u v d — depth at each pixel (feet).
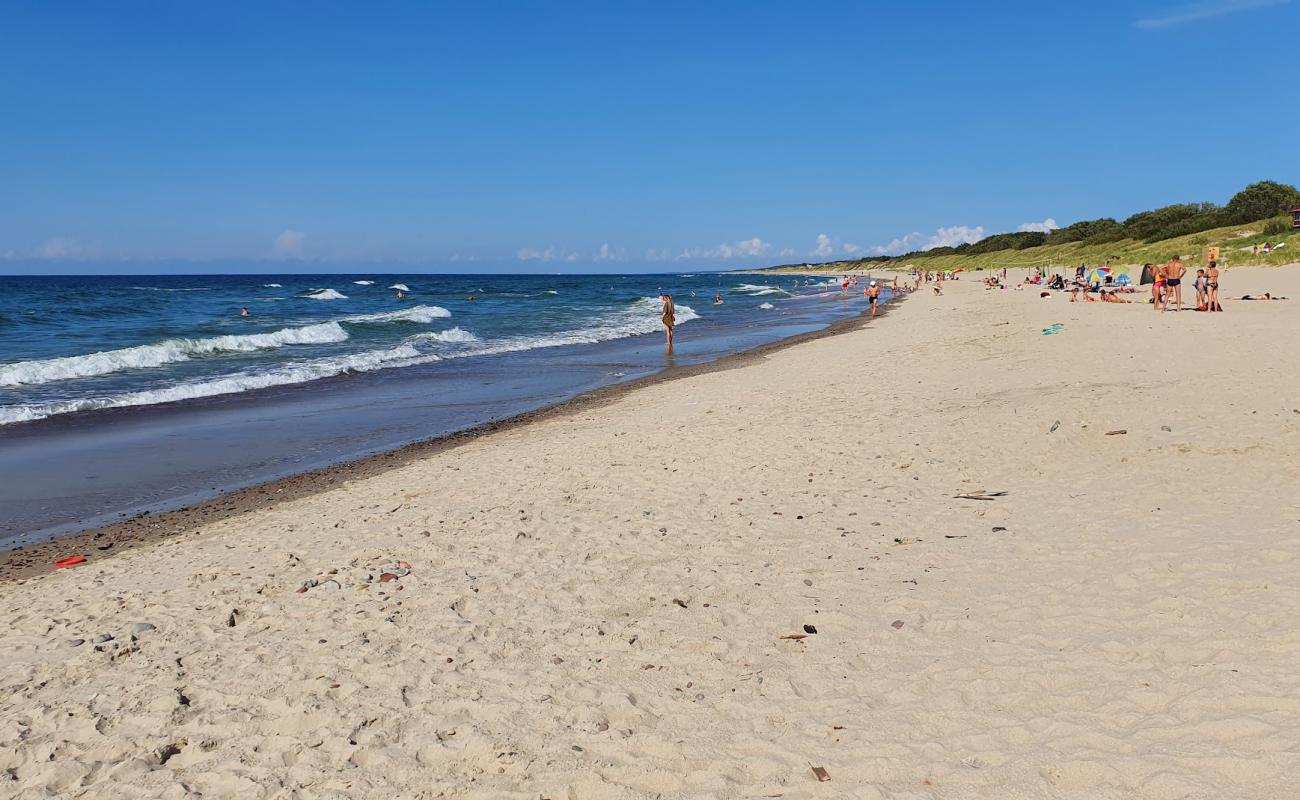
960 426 33.27
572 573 20.25
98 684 15.67
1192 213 241.35
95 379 61.16
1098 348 53.16
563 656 15.80
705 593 18.53
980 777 11.05
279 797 11.84
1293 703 11.78
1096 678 13.34
